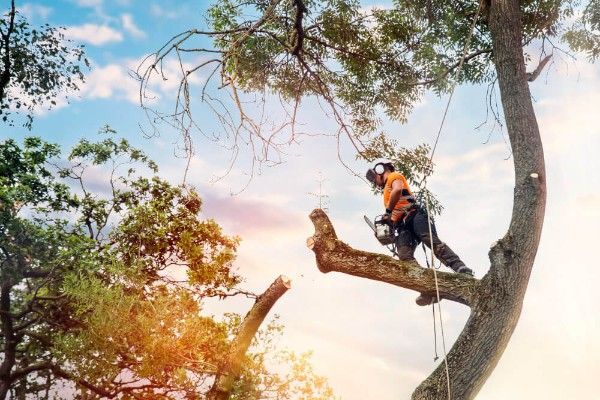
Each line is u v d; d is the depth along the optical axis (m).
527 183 5.56
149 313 7.93
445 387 4.88
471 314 5.22
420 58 9.25
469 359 4.96
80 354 7.72
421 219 6.28
